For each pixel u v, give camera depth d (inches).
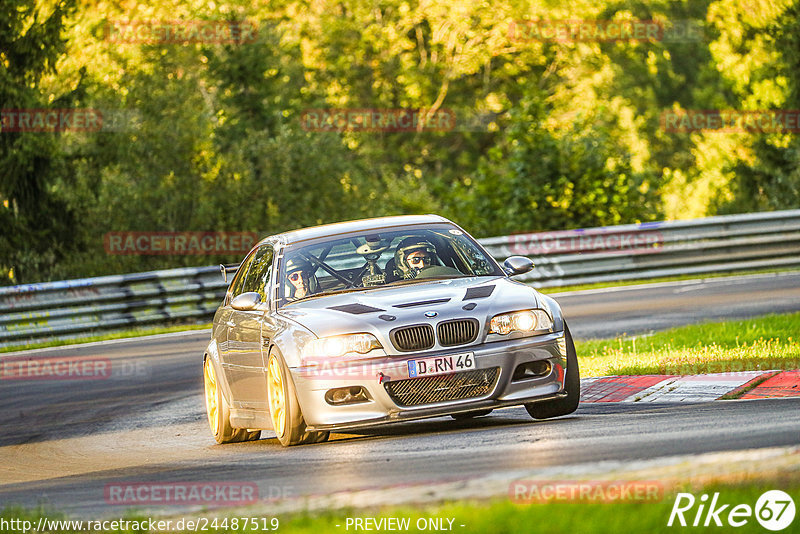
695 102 6742.1
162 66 4441.4
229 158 4249.5
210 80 4690.0
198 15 4635.8
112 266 3988.7
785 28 4781.0
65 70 3973.9
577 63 6594.5
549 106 6501.0
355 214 4500.5
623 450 818.8
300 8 6328.7
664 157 6855.3
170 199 4109.3
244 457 1077.8
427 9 6254.9
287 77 5123.0
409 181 5315.0
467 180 6574.8
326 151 4552.2
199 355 2214.6
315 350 1054.4
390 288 1155.3
